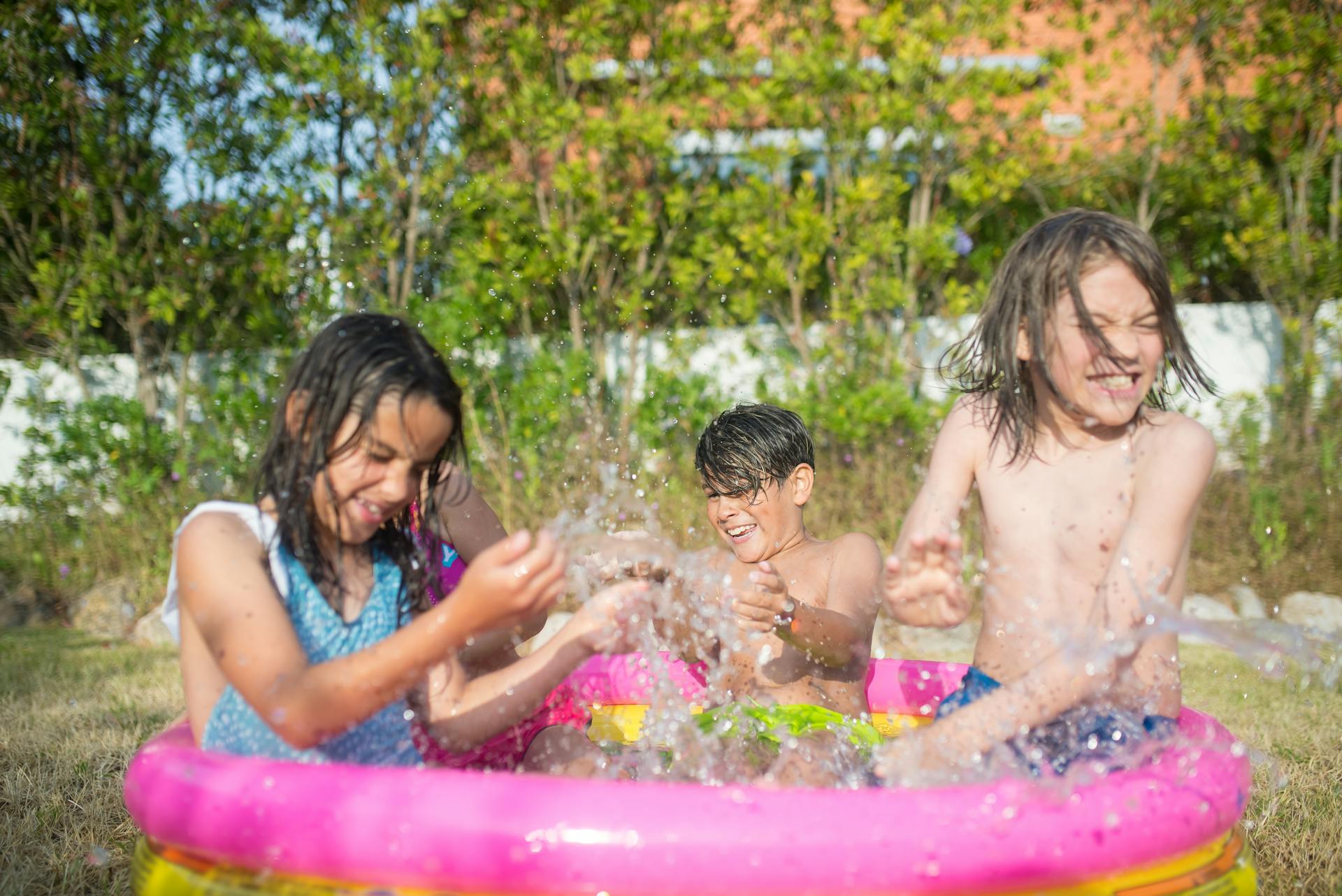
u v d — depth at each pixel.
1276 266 6.21
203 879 1.33
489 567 1.30
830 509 5.45
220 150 5.75
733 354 6.06
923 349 6.14
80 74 5.86
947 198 6.75
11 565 5.62
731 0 6.14
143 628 5.00
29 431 5.74
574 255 6.02
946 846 1.22
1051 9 7.16
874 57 6.23
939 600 1.52
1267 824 2.26
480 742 1.73
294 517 1.49
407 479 1.46
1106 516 1.77
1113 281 1.68
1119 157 6.48
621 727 2.48
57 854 2.10
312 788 1.28
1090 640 1.61
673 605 2.30
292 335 5.79
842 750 1.85
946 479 1.93
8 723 3.15
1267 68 6.30
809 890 1.21
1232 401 6.18
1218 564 5.53
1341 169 6.71
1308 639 1.86
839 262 6.24
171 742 1.55
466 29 6.16
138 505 5.66
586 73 5.95
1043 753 1.61
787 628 2.03
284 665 1.37
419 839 1.23
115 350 6.22
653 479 5.53
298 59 5.70
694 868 1.20
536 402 5.59
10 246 6.14
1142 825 1.32
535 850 1.21
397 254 6.21
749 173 6.29
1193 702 3.53
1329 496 5.51
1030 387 1.86
